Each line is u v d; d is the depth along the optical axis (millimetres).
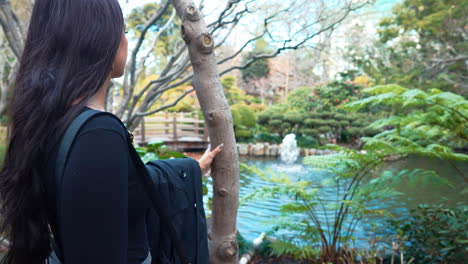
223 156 866
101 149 469
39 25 549
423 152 2518
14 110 524
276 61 19219
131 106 2754
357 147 12984
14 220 549
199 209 772
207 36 832
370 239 3371
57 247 577
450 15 9352
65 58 529
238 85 20984
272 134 14641
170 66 2818
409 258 2688
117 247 465
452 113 2504
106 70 558
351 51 11844
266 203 5434
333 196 5961
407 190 5758
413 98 2416
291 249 3047
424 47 10406
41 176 510
